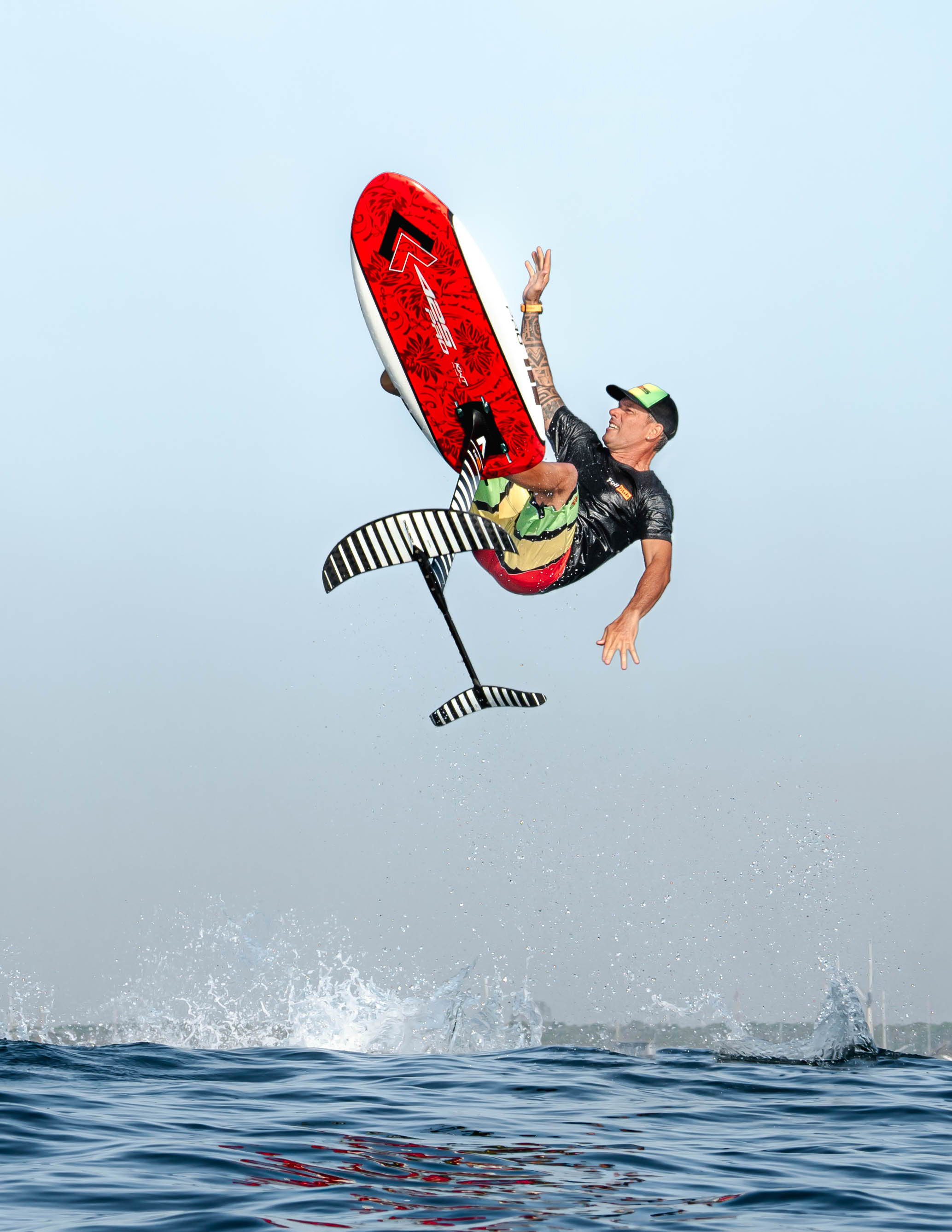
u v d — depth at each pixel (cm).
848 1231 1354
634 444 2928
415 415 2789
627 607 2734
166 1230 1278
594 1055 3064
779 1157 1770
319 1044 3588
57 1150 1670
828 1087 2525
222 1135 1811
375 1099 2255
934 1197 1536
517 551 2788
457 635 2597
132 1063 2681
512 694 2659
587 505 2784
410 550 2447
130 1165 1588
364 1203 1410
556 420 2881
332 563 2434
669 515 2811
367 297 2788
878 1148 1859
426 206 2741
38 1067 2514
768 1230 1351
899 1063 2944
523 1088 2444
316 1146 1744
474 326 2731
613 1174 1622
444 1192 1484
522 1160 1691
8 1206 1374
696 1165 1700
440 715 2655
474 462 2700
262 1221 1317
